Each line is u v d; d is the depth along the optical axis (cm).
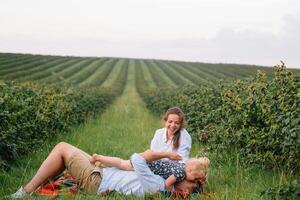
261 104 944
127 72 8319
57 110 1437
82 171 722
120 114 2725
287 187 668
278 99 896
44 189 726
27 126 1100
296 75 936
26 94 1428
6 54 8925
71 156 725
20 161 949
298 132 770
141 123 2028
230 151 1055
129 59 11325
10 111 1104
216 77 6800
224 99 1179
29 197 682
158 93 3331
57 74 6444
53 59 9025
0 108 1048
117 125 1983
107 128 1814
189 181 712
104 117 2427
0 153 916
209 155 1050
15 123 1055
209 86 1641
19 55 8981
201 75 7319
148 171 711
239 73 7388
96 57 11062
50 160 728
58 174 740
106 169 736
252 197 695
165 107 2455
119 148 1267
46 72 6444
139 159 713
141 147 1317
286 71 946
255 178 865
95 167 731
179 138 794
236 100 1052
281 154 907
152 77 7525
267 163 918
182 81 6512
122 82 6581
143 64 9988
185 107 1817
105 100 3369
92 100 2472
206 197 696
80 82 5878
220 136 1075
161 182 710
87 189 721
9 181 794
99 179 722
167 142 801
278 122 870
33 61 8056
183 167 712
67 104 1673
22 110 1123
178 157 716
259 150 959
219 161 1008
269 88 980
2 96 1184
